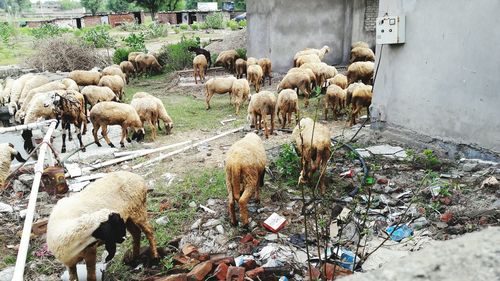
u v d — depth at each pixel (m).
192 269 4.22
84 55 20.69
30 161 7.83
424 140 7.19
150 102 9.33
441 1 6.52
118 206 4.20
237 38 24.89
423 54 6.98
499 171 5.76
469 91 6.36
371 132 8.30
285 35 16.69
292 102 9.17
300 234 4.89
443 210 5.08
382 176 6.23
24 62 21.64
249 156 5.18
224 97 14.05
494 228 1.79
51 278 4.46
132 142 9.26
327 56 17.23
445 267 1.57
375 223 4.95
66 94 9.02
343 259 4.26
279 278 4.10
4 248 5.11
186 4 85.31
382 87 8.00
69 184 6.86
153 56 19.39
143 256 4.63
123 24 47.16
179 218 5.58
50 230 3.77
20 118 10.22
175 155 8.20
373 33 17.34
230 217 5.30
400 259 1.69
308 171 5.90
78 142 9.49
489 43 5.96
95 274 3.96
